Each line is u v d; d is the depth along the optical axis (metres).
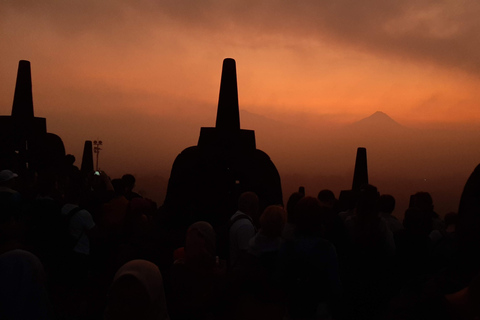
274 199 8.88
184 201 8.68
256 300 3.25
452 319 1.76
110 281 4.54
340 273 4.63
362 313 4.41
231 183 8.77
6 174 5.98
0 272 3.02
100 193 5.69
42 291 3.12
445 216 4.75
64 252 4.96
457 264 2.01
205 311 3.29
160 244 4.96
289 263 3.44
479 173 2.10
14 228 3.32
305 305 3.39
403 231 4.46
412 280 2.42
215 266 3.89
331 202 5.41
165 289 3.76
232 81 9.09
